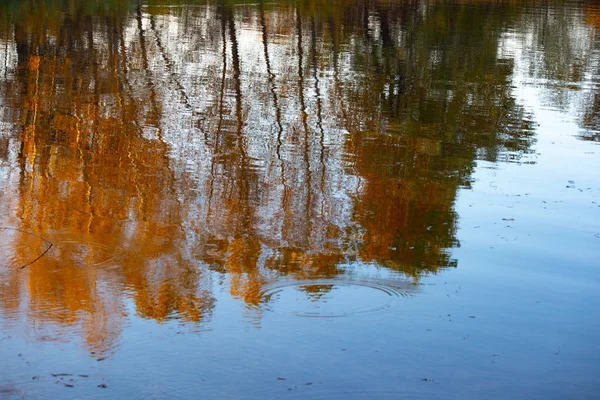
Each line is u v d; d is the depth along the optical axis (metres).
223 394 6.23
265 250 9.54
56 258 8.93
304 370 6.67
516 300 8.31
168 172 12.58
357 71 22.78
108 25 28.73
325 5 40.28
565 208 11.72
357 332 7.39
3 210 10.38
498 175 13.38
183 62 22.44
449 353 7.07
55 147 13.61
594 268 9.32
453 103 19.19
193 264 8.98
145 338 7.13
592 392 6.52
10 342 6.96
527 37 33.03
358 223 10.71
